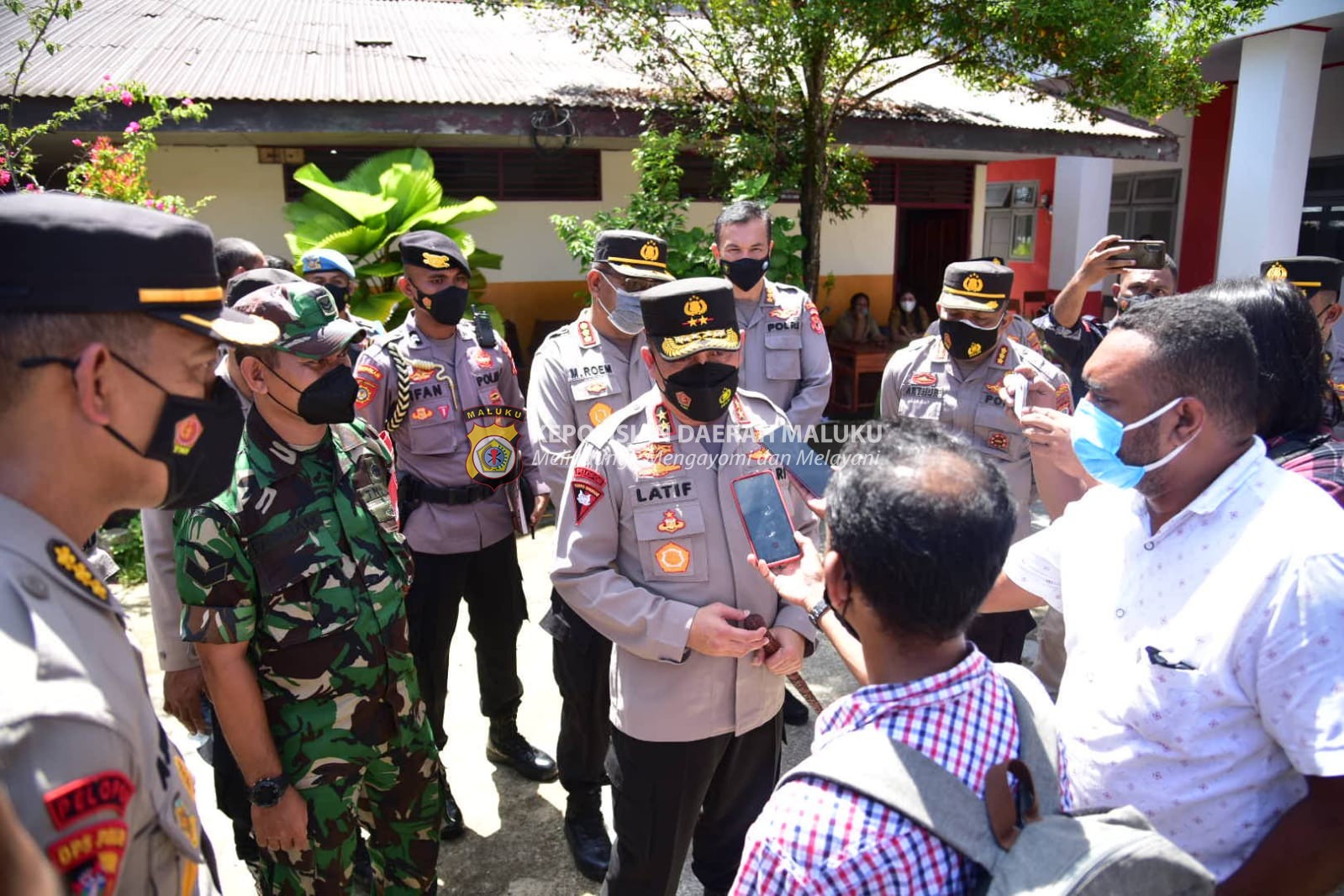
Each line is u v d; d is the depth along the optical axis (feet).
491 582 10.16
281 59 22.88
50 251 2.93
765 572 5.63
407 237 10.05
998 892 3.03
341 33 27.04
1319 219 36.19
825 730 3.80
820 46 20.58
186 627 5.78
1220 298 5.56
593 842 8.96
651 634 6.27
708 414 6.43
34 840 2.34
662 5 21.97
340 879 6.54
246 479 5.95
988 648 9.60
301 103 18.80
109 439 3.18
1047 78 23.53
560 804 9.95
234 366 6.36
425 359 10.06
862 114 23.09
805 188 23.20
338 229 21.67
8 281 2.90
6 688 2.42
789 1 20.42
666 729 6.54
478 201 22.53
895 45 20.56
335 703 6.33
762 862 3.35
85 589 2.97
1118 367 4.39
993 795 3.27
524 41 28.22
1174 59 20.47
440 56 25.05
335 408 5.90
